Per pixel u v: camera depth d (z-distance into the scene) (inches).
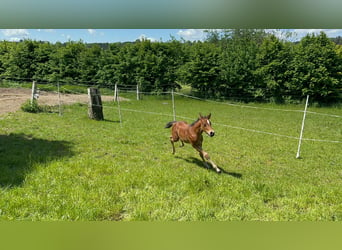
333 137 447.8
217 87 1087.6
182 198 173.2
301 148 356.2
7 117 416.8
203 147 334.6
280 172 255.4
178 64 1142.3
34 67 1151.0
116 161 244.1
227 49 1146.0
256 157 303.0
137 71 1075.9
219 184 200.1
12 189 169.3
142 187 187.5
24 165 215.9
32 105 492.4
